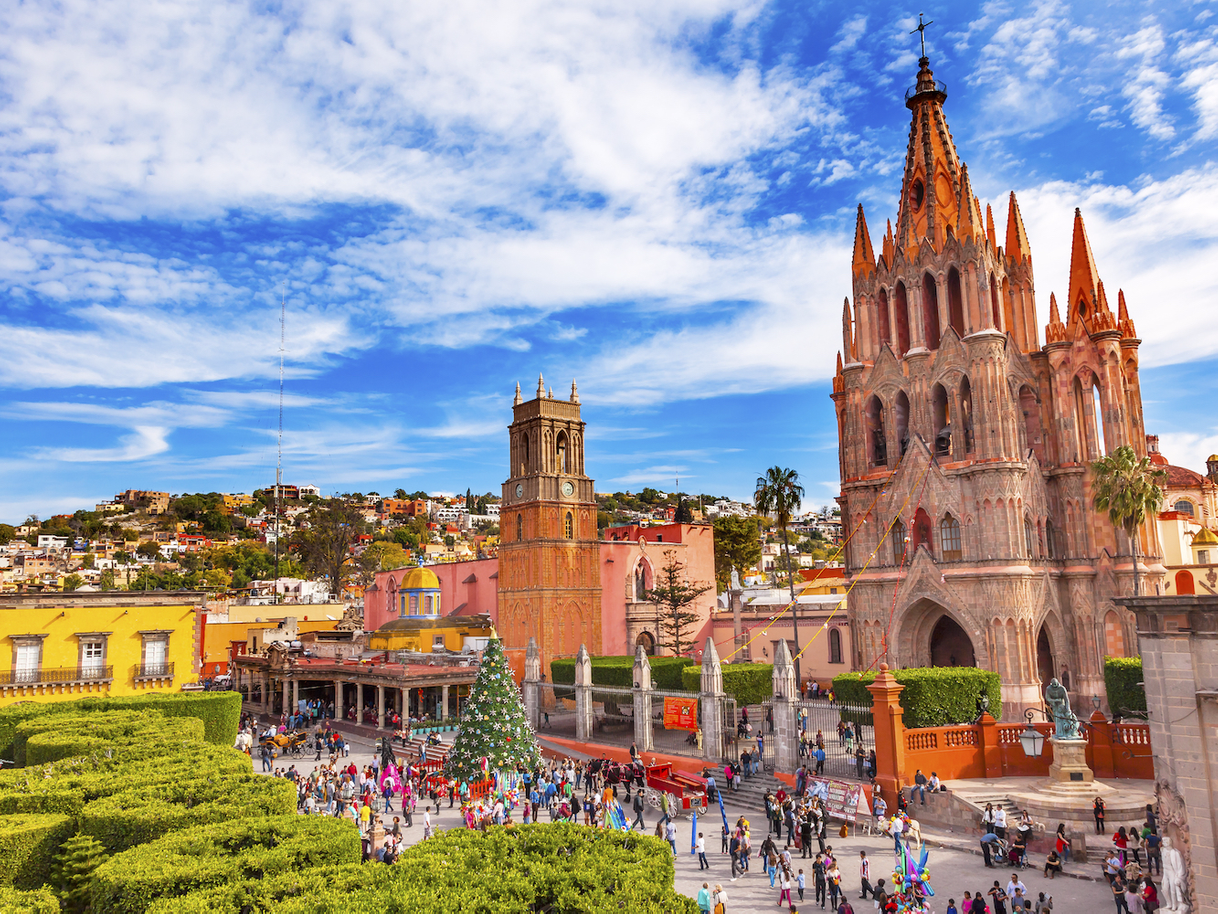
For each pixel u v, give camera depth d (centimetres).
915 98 7088
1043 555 6047
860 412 6838
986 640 5750
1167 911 2273
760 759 4853
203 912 1817
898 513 6412
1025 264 6850
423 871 2047
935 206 6694
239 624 10150
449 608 10331
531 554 8425
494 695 4922
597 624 8569
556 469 8656
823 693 7150
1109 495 5719
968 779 4128
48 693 5900
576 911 1858
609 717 6488
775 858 3256
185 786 2806
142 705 5097
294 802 2817
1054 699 3831
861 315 7038
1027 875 3153
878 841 3684
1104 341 6134
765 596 8906
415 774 5041
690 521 11419
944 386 6322
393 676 6744
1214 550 7550
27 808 2689
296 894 1952
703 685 5125
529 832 2355
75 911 2339
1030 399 6556
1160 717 2311
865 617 6525
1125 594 5909
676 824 4088
